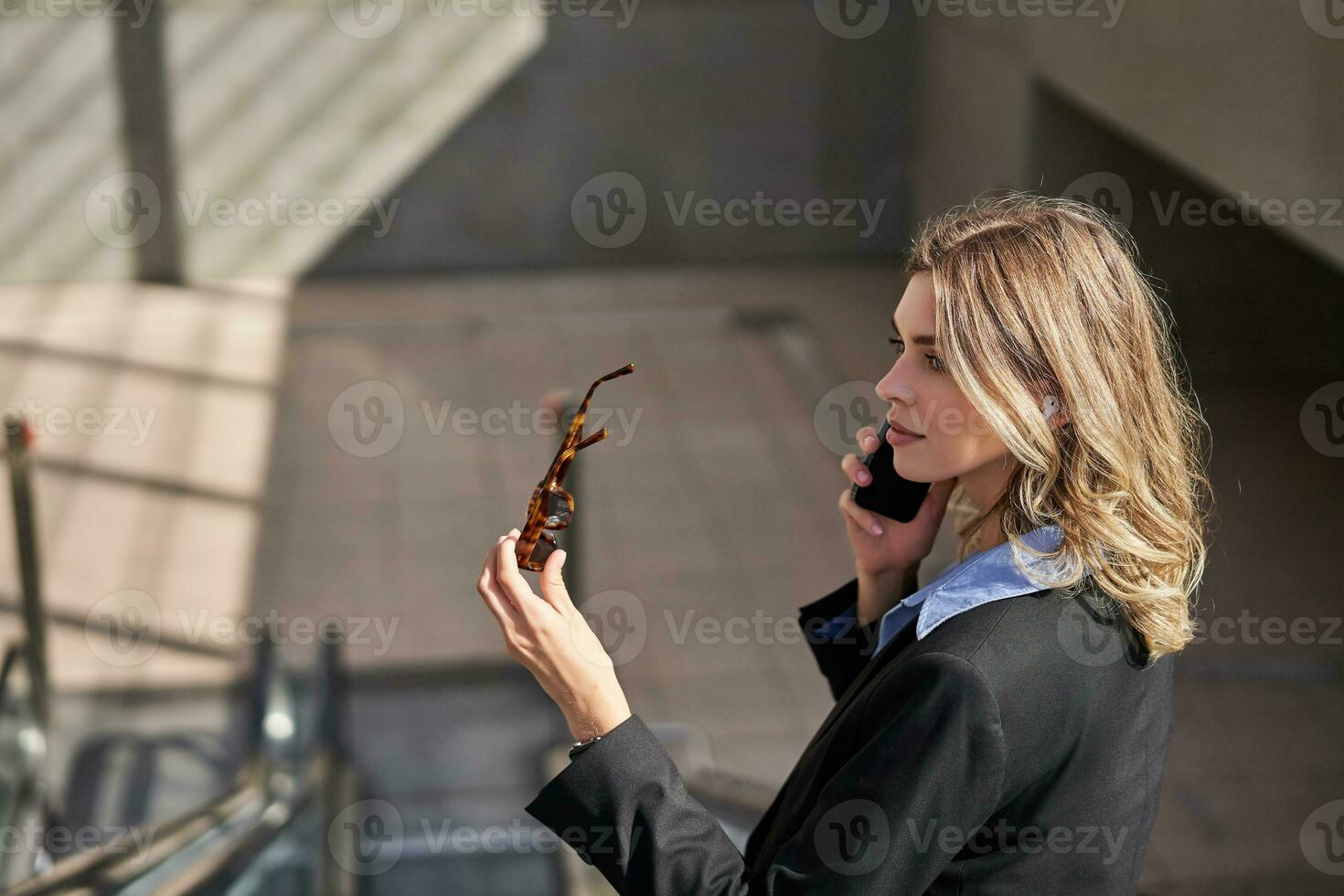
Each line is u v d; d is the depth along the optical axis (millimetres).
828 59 22344
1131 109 15273
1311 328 18547
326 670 10539
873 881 2494
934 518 3482
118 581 14234
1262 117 12211
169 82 21266
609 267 23109
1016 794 2596
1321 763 11297
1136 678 2699
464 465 16953
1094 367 2584
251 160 21859
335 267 22562
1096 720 2617
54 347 19859
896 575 3531
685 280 22719
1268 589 13898
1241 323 18719
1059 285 2598
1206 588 13891
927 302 2709
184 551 14852
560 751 11438
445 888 9258
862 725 2668
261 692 9336
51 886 5016
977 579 2709
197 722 11719
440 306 21641
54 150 21297
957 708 2496
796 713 12391
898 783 2508
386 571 14688
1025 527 2725
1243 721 11820
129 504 15727
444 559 14953
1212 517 15156
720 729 12109
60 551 14664
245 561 14734
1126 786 2688
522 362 19906
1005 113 19250
